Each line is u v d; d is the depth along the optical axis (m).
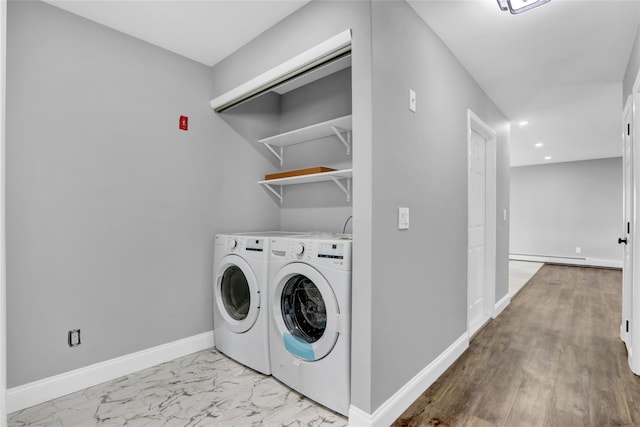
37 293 1.81
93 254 2.02
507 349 2.59
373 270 1.53
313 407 1.76
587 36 2.17
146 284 2.25
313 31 1.82
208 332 2.58
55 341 1.87
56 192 1.88
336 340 1.67
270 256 2.06
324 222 2.64
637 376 2.13
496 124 3.52
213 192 2.61
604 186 6.94
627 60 2.49
